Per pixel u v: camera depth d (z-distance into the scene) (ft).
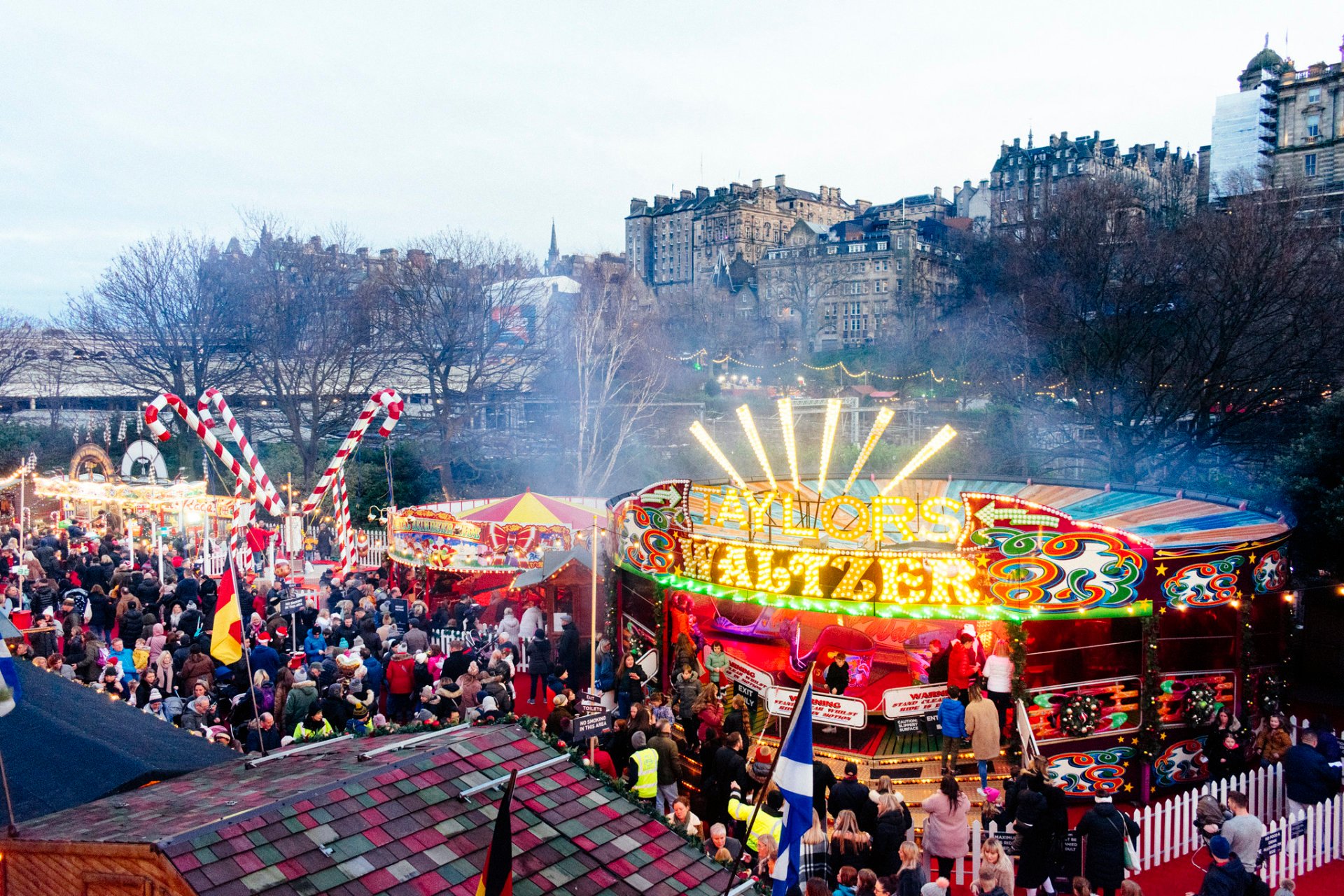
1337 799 48.88
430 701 57.57
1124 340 143.02
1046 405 158.20
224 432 192.44
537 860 24.23
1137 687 56.24
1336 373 126.62
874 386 258.78
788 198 653.30
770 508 63.00
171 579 98.27
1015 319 174.70
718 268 523.70
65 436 194.80
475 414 206.49
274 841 22.06
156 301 190.49
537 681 72.08
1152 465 137.28
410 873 22.47
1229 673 58.13
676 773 48.78
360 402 201.87
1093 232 160.04
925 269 447.01
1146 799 55.21
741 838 39.14
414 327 196.44
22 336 225.97
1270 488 93.35
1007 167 562.25
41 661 60.18
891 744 57.21
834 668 56.75
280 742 53.11
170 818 23.24
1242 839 41.68
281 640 70.85
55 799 29.89
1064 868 42.47
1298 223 152.35
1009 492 93.40
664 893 24.50
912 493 94.99
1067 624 60.80
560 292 226.38
